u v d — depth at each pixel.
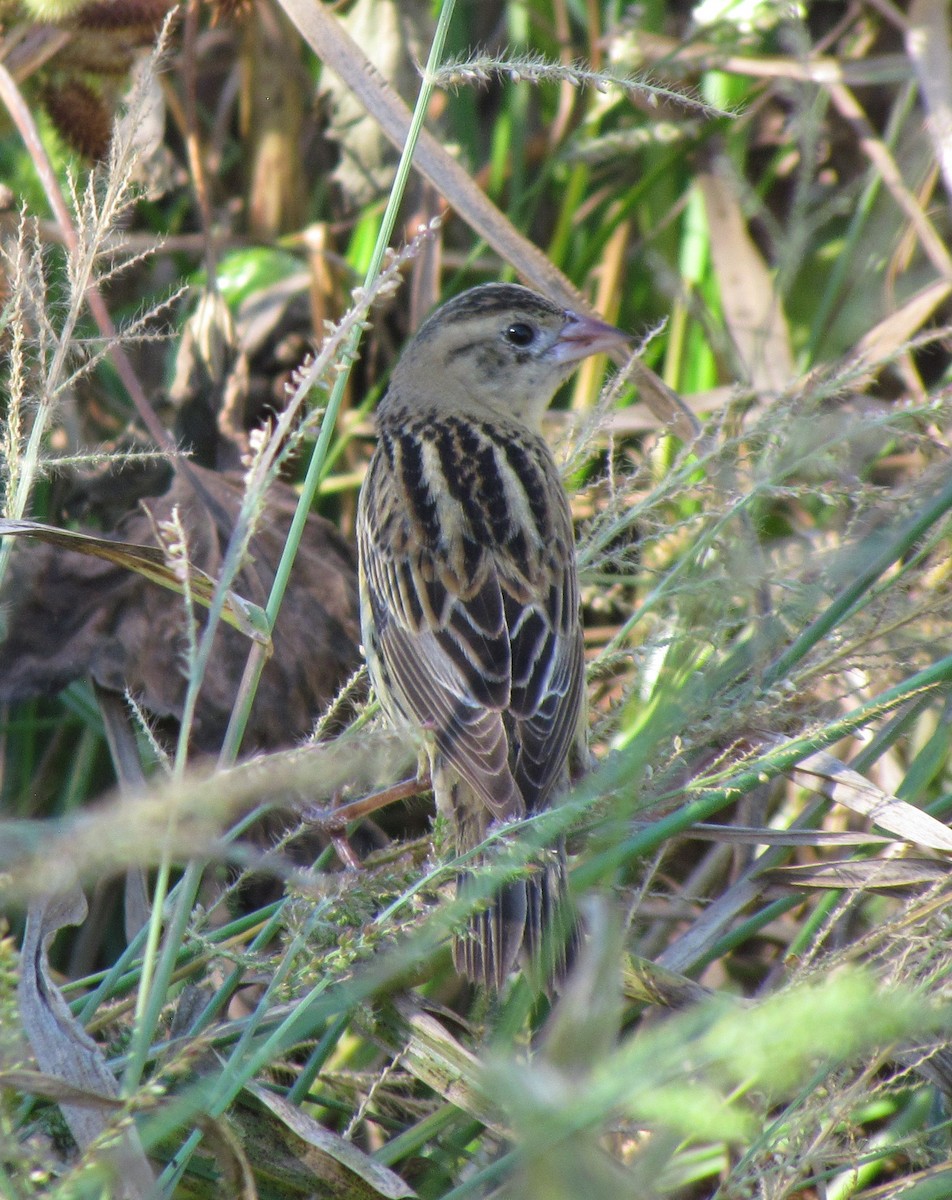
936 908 6.61
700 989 7.33
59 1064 6.03
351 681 7.68
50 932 6.38
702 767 8.32
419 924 6.37
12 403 7.14
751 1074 3.11
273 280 13.38
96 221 7.05
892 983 6.05
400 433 10.17
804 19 13.45
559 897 7.04
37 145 9.47
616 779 5.59
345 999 5.72
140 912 8.79
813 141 6.87
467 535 9.04
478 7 15.02
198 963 7.14
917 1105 8.12
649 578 9.71
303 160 14.35
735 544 6.24
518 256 10.38
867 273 10.77
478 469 9.54
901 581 7.39
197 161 11.77
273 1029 7.08
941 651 8.26
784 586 6.69
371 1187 6.91
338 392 6.57
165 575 6.85
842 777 7.94
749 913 9.88
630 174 14.20
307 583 10.45
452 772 8.23
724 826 7.89
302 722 10.01
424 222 13.61
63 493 11.39
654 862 7.63
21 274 7.16
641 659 7.91
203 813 3.90
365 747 4.16
